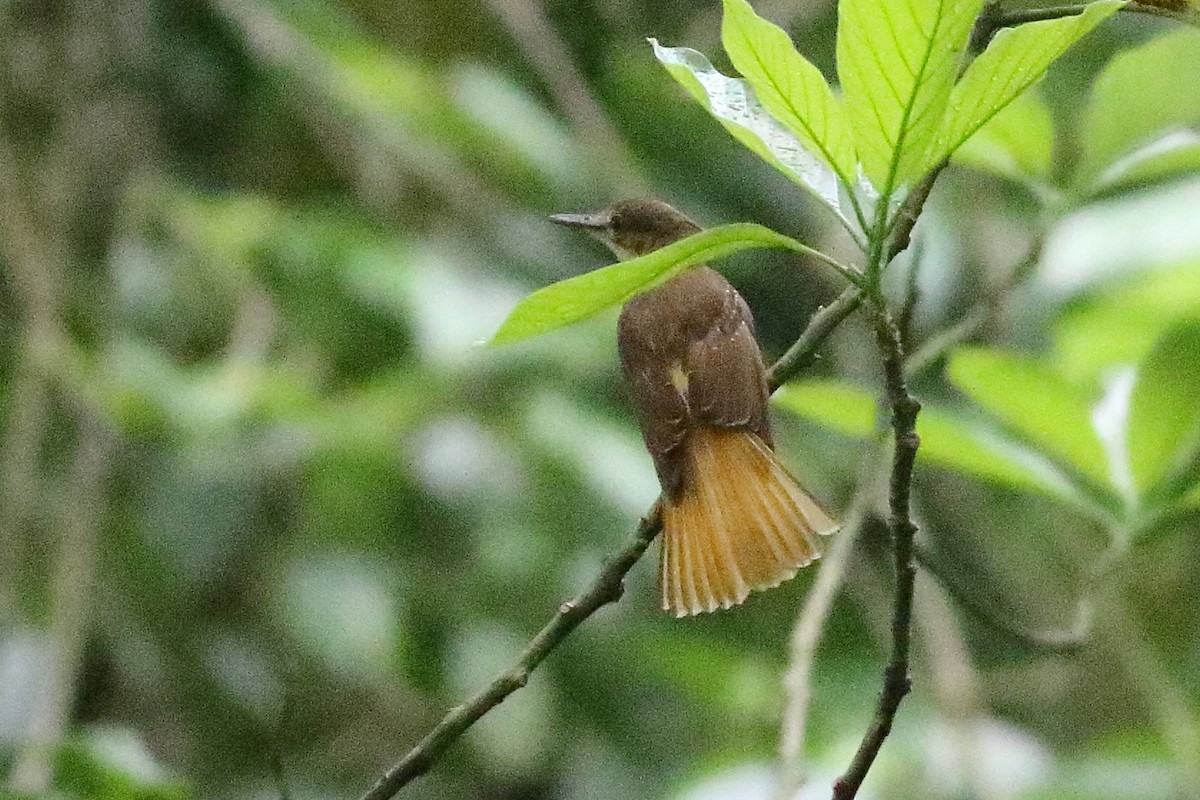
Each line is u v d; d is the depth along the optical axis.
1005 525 12.80
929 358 7.04
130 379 10.38
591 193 11.41
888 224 4.50
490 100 11.09
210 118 12.49
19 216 10.93
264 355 11.30
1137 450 6.35
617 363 10.81
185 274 11.62
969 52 5.46
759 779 8.97
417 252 10.72
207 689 11.20
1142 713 12.56
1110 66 6.82
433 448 10.70
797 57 4.38
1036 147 7.04
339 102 11.49
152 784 6.56
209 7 12.12
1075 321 9.15
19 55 11.65
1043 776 9.09
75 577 10.16
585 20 12.87
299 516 11.38
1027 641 6.49
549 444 10.49
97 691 10.97
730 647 11.95
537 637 6.02
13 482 10.52
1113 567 6.48
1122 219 9.52
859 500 7.07
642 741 11.45
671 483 6.34
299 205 11.90
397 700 11.98
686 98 12.20
